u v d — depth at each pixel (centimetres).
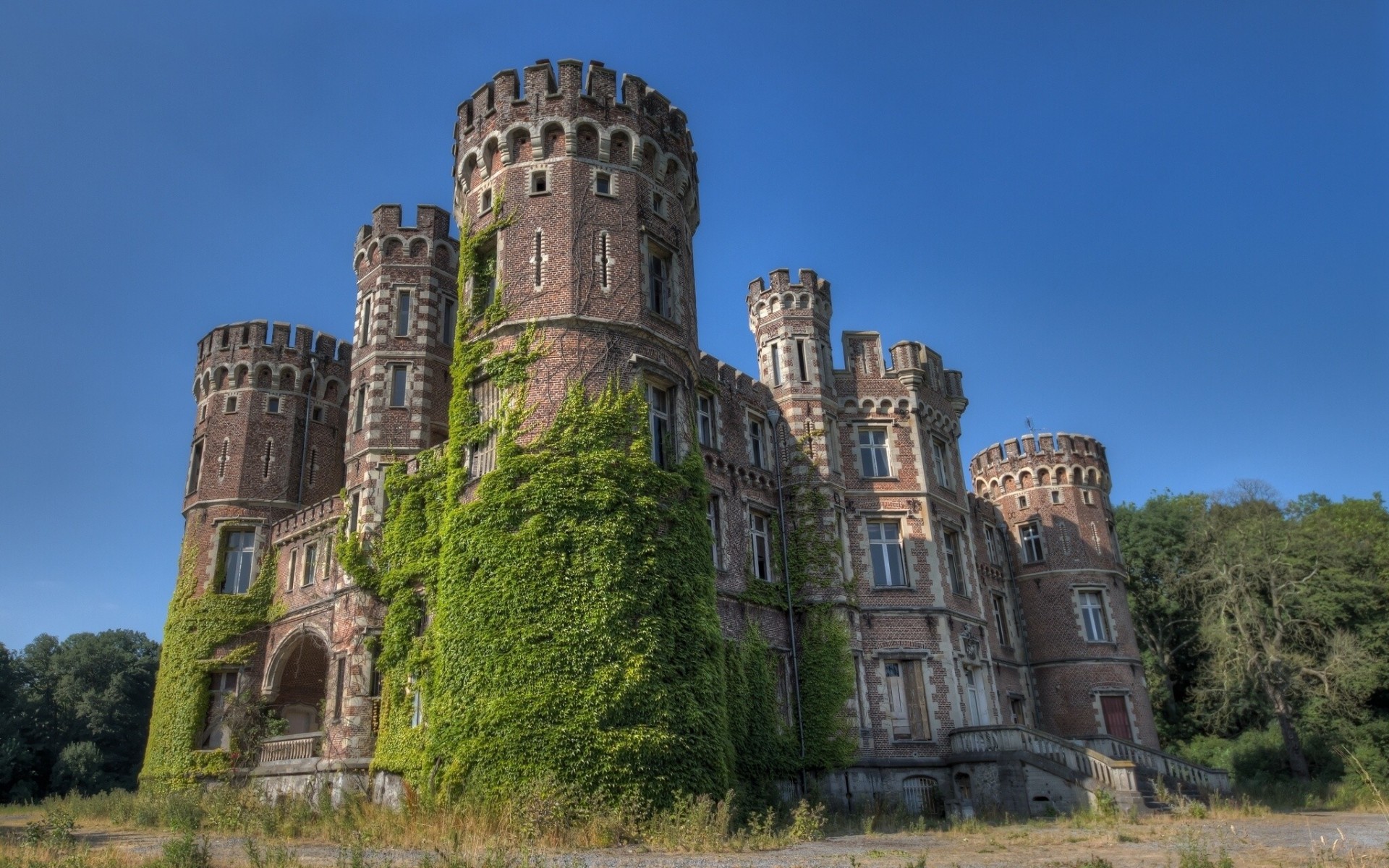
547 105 2953
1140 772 3325
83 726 6600
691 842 1986
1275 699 4812
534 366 2664
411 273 3747
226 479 4100
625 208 2923
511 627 2334
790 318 3772
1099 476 5056
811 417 3622
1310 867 1622
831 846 2075
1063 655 4681
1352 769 4344
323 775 3022
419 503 3114
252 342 4284
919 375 3888
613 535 2423
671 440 2786
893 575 3616
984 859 1794
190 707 3759
